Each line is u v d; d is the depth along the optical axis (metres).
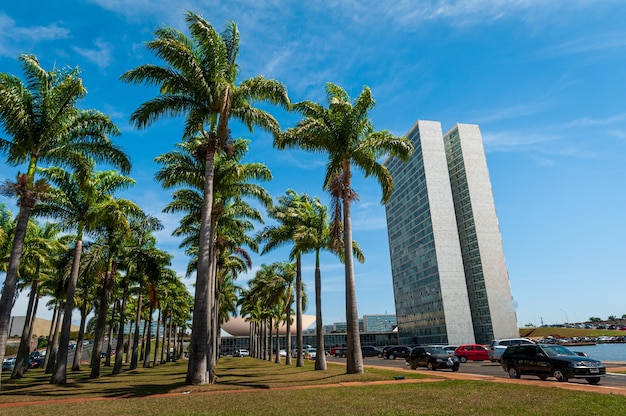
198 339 18.25
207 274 19.19
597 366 15.48
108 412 11.03
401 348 46.28
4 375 36.75
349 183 23.02
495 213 118.56
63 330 23.59
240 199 29.86
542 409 9.59
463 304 107.50
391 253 140.12
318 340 27.86
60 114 18.98
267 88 21.05
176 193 26.83
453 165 128.00
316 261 31.06
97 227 27.97
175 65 19.14
